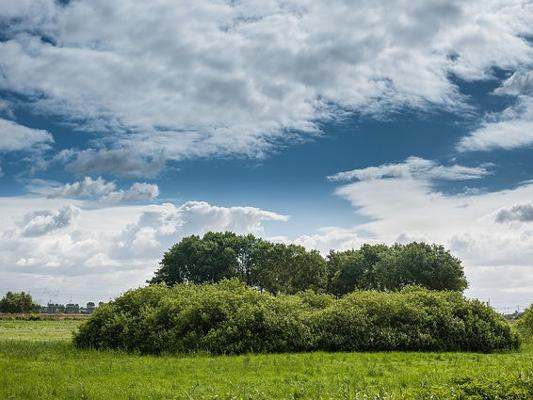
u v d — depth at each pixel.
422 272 71.12
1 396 13.33
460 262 72.62
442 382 13.73
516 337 27.03
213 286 29.34
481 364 18.53
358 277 79.50
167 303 26.25
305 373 16.67
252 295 26.61
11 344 25.75
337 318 25.44
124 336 25.33
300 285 78.56
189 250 78.25
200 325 24.70
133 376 16.19
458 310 27.11
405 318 25.95
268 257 79.00
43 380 15.33
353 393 12.74
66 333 39.62
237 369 17.59
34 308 116.06
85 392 13.46
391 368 17.53
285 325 24.58
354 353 23.06
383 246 82.81
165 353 23.22
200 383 14.90
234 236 82.06
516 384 12.33
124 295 27.97
